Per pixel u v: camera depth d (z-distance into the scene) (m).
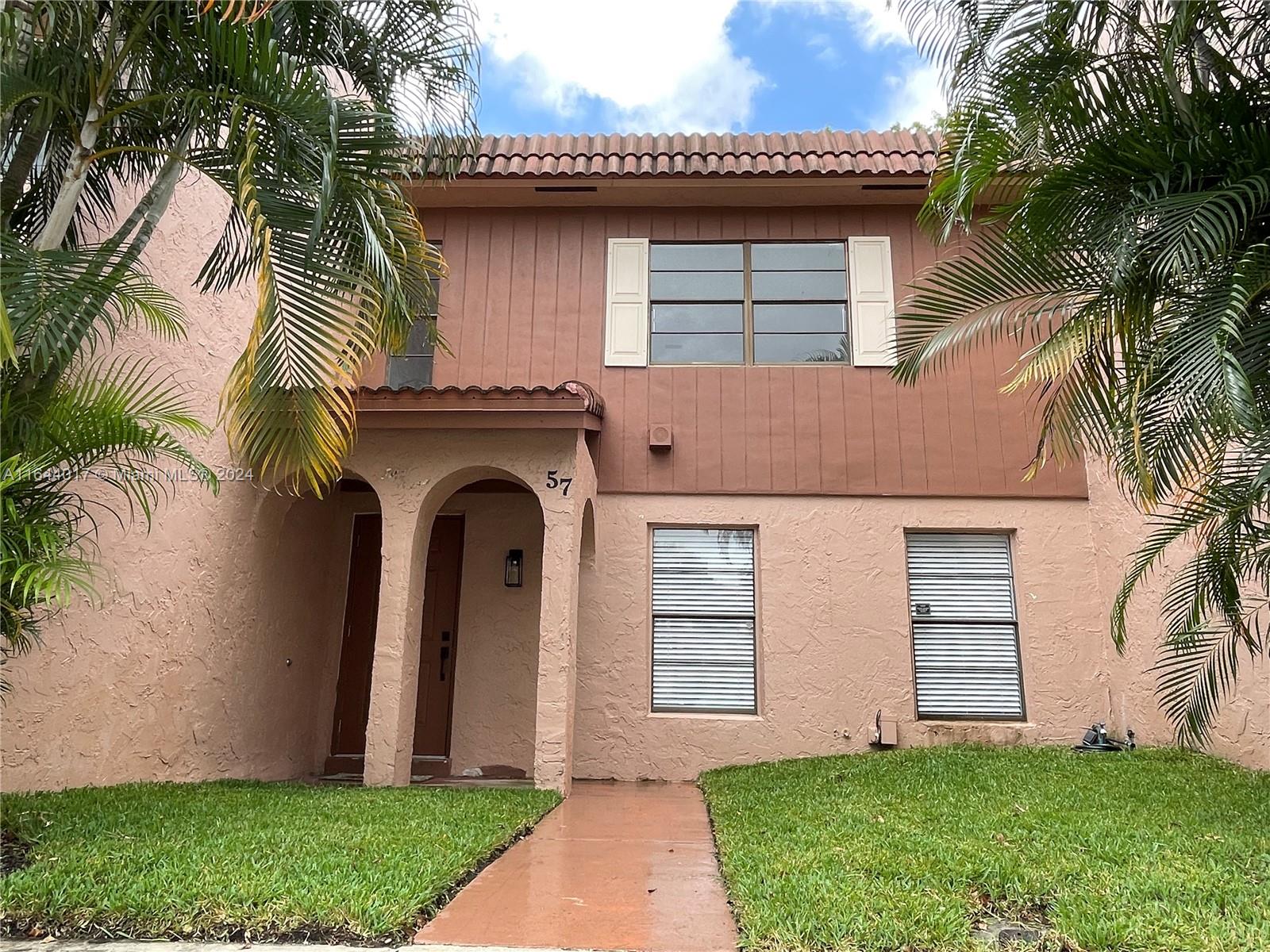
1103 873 3.99
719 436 9.70
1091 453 9.37
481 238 10.39
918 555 9.54
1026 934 3.42
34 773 5.44
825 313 10.20
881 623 9.20
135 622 6.29
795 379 9.84
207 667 7.17
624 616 9.30
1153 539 6.24
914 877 3.99
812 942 3.24
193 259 7.08
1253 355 4.91
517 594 9.52
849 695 9.04
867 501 9.52
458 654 9.41
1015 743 8.91
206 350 7.23
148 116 5.33
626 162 9.98
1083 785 6.33
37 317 4.31
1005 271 6.16
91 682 5.89
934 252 10.14
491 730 9.19
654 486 9.59
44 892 3.57
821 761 8.33
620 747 8.98
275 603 8.38
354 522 9.99
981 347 9.84
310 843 4.45
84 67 4.90
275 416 5.48
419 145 6.23
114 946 3.22
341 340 5.20
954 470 9.55
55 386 4.63
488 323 10.12
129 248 4.98
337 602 9.76
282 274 4.98
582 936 3.42
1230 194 4.57
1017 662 9.24
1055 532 9.38
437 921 3.60
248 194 4.76
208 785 6.51
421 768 9.16
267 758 8.23
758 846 4.71
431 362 10.08
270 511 8.28
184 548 6.86
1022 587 9.28
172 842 4.39
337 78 6.19
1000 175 6.09
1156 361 4.86
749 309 10.19
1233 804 5.64
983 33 5.80
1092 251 5.46
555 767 7.23
